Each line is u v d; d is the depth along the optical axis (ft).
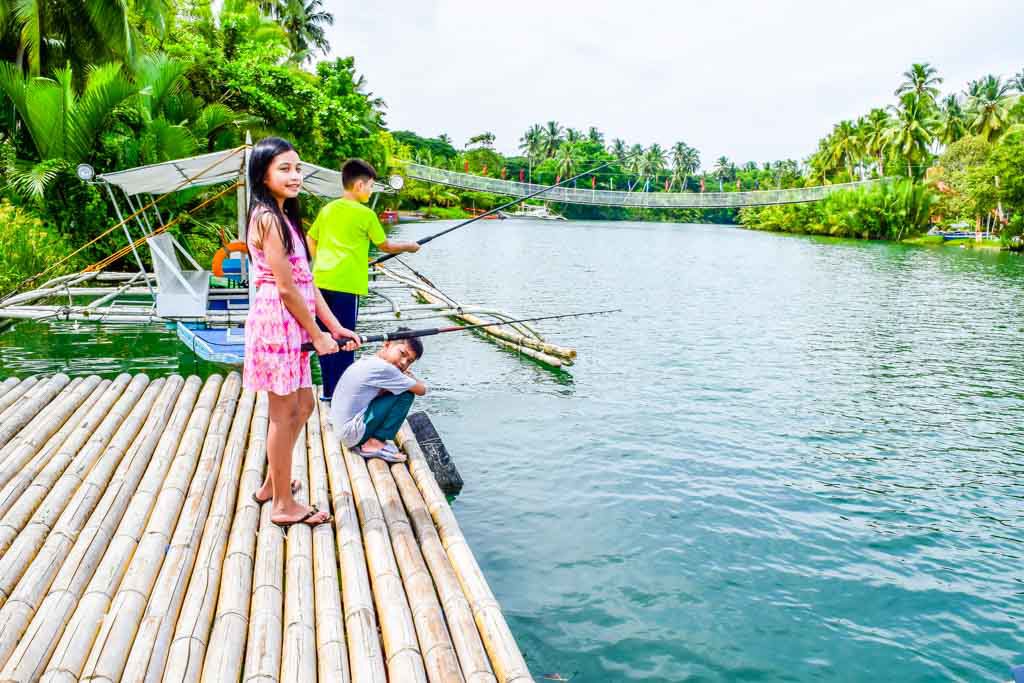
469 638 9.12
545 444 21.48
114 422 16.31
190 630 8.59
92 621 8.81
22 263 38.70
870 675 11.60
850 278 76.28
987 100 183.93
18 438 15.24
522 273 74.84
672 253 113.19
